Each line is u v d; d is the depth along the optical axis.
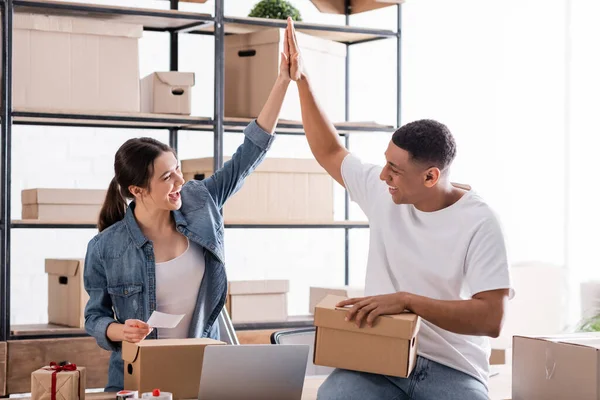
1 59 3.65
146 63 4.51
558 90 5.21
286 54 2.85
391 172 2.30
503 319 2.20
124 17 3.96
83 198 3.83
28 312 4.27
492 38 5.29
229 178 2.96
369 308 2.12
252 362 2.15
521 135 5.26
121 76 3.86
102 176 4.43
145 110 4.04
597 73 5.03
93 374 3.76
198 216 2.73
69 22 3.75
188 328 2.68
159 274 2.63
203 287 2.70
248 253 4.76
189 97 4.00
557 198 5.25
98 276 2.63
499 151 5.22
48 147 4.32
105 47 3.83
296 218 4.24
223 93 4.02
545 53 5.25
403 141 2.27
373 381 2.21
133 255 2.61
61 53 3.75
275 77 4.04
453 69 5.23
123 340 2.34
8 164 3.63
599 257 5.00
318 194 4.30
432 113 5.18
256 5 4.27
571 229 5.15
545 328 4.28
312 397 2.40
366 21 5.08
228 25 4.14
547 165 5.25
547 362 2.30
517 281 4.25
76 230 4.39
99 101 3.82
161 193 2.58
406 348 2.09
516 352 2.41
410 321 2.08
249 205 4.15
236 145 4.73
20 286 4.26
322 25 4.20
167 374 2.25
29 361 3.66
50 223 3.71
